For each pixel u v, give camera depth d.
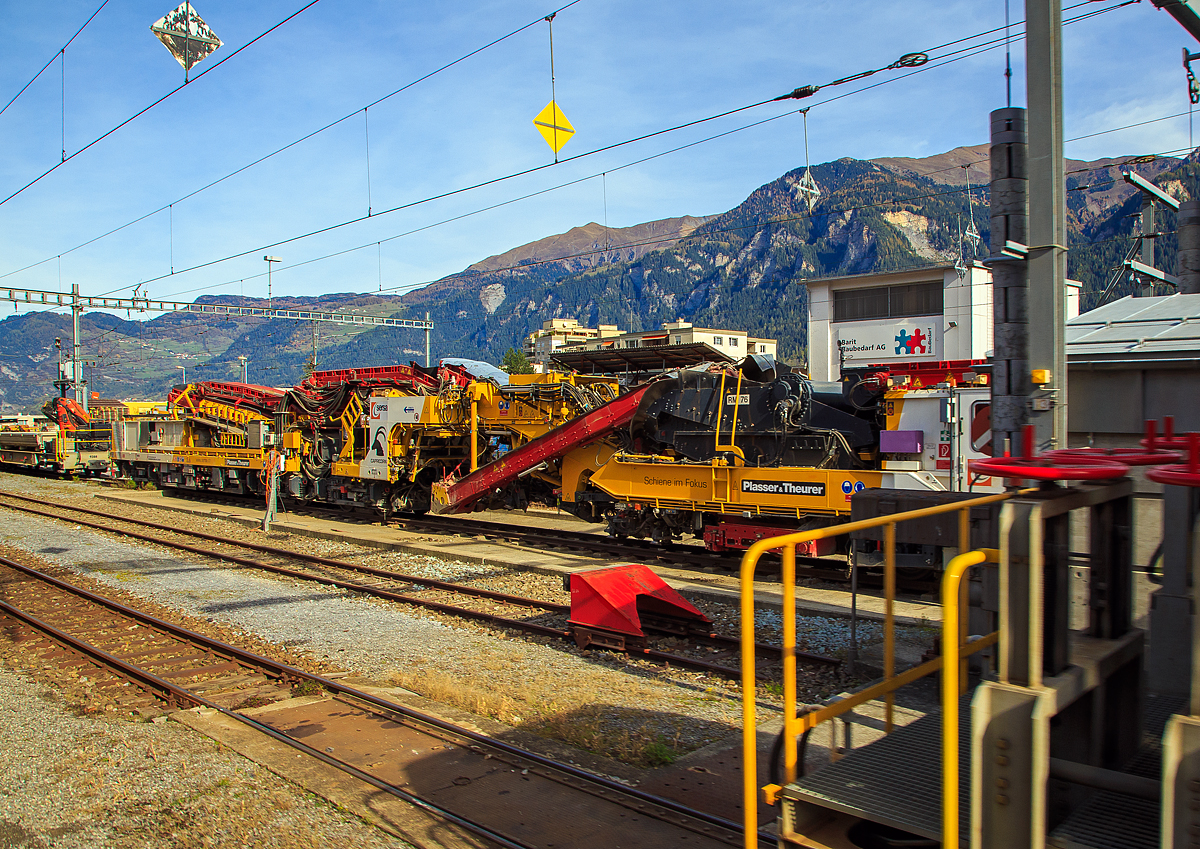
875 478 11.70
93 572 13.92
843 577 11.75
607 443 15.38
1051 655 2.77
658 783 5.38
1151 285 17.22
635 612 8.63
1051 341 4.89
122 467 31.80
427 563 14.17
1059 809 3.06
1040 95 4.89
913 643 8.30
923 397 11.34
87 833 4.78
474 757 5.82
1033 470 2.75
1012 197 5.07
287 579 13.07
